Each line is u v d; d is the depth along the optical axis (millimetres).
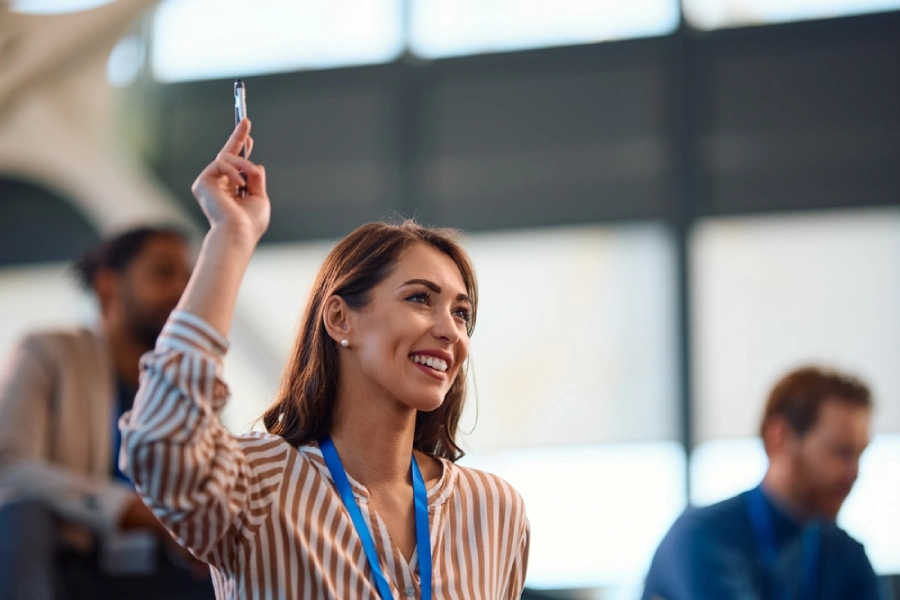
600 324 8688
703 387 8500
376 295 2018
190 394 1711
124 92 9258
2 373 4039
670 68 8883
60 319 9062
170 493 1687
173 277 4254
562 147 8930
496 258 8875
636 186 8797
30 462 3834
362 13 9297
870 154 8578
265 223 1919
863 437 3764
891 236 8492
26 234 9156
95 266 4270
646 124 8852
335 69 9234
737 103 8781
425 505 2025
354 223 9047
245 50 9328
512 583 2158
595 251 8789
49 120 9086
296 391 2074
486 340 8750
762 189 8656
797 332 8477
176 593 3873
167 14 9352
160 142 9234
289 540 1857
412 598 1912
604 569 8242
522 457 8539
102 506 3865
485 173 8992
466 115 9070
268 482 1894
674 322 8602
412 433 2078
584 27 9039
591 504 8414
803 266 8539
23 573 3582
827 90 8695
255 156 9211
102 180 9078
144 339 4230
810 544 3750
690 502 8336
